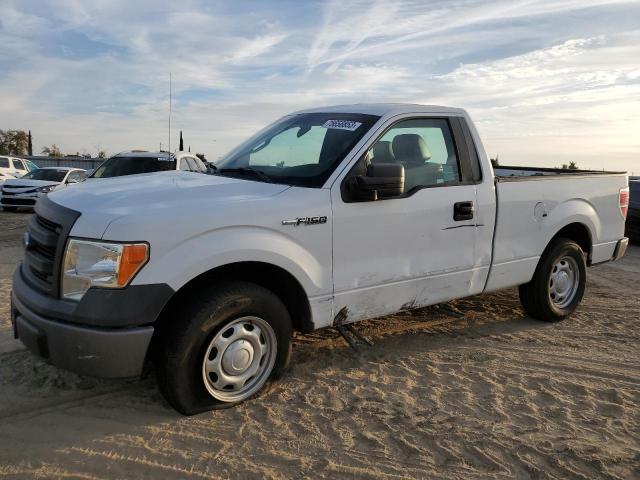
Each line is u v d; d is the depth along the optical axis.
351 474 2.87
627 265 8.98
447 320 5.36
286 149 4.27
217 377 3.39
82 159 39.53
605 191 5.73
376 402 3.68
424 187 4.18
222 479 2.81
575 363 4.45
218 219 3.22
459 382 4.04
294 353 4.48
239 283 3.39
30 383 3.79
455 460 3.02
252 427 3.30
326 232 3.65
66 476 2.79
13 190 16.27
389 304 4.09
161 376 3.26
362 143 3.91
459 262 4.44
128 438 3.15
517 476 2.89
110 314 2.95
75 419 3.35
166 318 3.28
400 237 4.04
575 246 5.44
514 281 4.95
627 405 3.72
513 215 4.79
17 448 3.02
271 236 3.41
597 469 2.96
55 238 3.16
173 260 3.07
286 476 2.84
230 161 4.54
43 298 3.14
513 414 3.56
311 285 3.62
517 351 4.70
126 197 3.34
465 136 4.55
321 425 3.35
